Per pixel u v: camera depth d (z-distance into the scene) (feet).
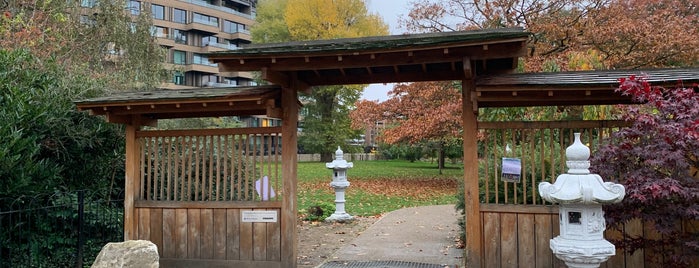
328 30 95.50
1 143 16.25
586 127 15.17
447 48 14.26
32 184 17.52
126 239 18.39
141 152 18.93
